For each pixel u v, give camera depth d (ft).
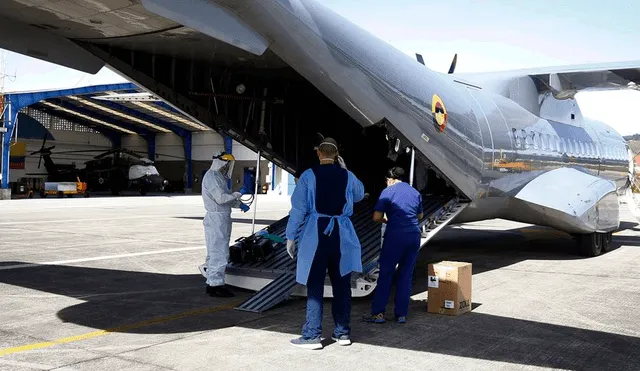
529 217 34.27
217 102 25.81
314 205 16.26
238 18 18.40
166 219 62.54
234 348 15.84
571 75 35.96
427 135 25.11
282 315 19.79
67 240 41.60
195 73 24.94
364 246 24.03
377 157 31.17
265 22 18.98
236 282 23.80
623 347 16.37
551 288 25.45
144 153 171.42
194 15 16.80
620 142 50.67
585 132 43.73
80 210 77.15
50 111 154.51
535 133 34.99
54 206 86.28
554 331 18.07
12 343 16.12
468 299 20.80
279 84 27.66
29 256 33.32
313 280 16.06
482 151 28.81
